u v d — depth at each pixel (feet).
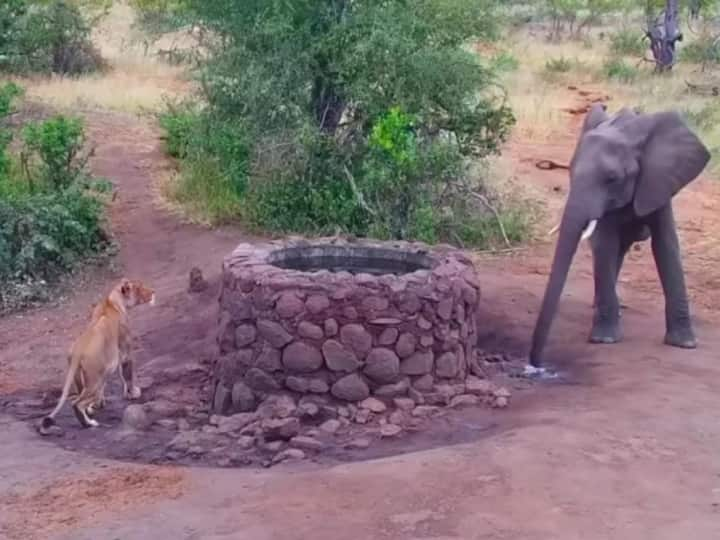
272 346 29.94
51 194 47.85
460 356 31.30
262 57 49.37
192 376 34.65
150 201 53.36
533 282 42.34
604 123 35.65
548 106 81.56
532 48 117.19
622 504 22.85
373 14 48.03
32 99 73.51
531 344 34.60
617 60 106.73
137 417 30.12
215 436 28.55
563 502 22.82
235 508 23.24
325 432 28.37
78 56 88.33
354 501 23.08
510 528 21.67
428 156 47.55
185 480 25.14
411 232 47.62
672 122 34.19
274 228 48.80
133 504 23.94
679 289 34.88
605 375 31.83
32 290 44.19
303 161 49.03
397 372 29.86
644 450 25.62
